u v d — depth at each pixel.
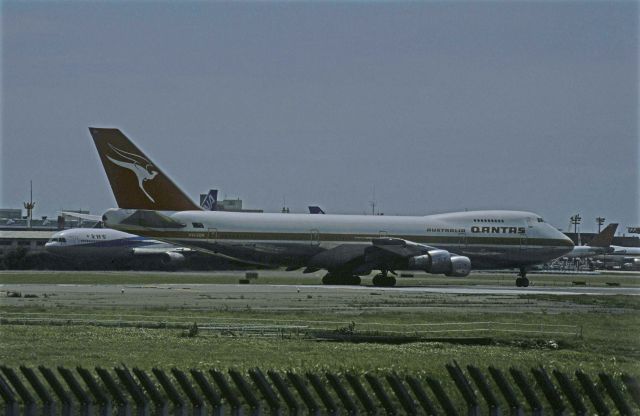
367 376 61.59
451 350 109.00
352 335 121.00
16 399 64.19
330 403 60.94
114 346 104.25
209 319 139.88
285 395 61.16
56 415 64.12
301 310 162.38
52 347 102.25
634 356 109.50
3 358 92.50
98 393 62.44
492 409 59.66
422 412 68.69
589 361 102.50
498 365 92.94
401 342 118.56
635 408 67.62
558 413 59.50
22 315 141.12
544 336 126.06
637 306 188.75
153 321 135.62
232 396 61.59
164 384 62.00
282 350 104.00
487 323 141.25
